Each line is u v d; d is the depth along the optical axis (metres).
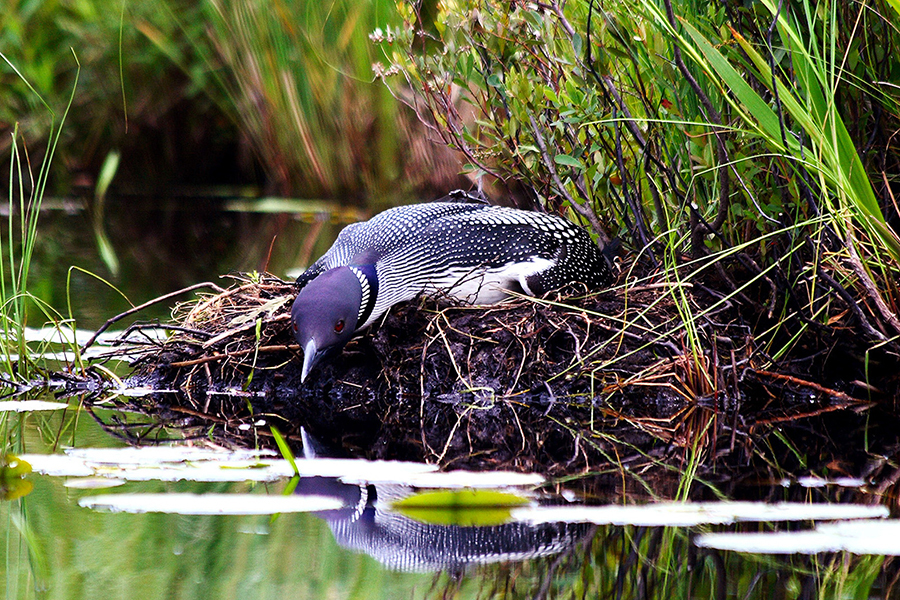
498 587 4.43
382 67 10.23
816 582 4.50
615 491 5.72
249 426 7.31
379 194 19.33
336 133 19.28
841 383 8.55
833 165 7.48
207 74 20.09
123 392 8.34
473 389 8.28
